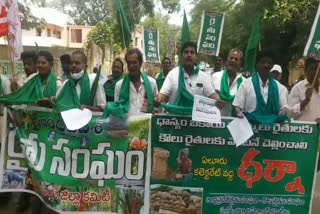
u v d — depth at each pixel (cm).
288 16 816
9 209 278
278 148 238
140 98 253
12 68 263
